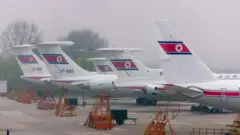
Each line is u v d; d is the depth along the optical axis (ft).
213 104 480.23
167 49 486.79
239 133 440.86
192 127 518.37
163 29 487.20
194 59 484.74
